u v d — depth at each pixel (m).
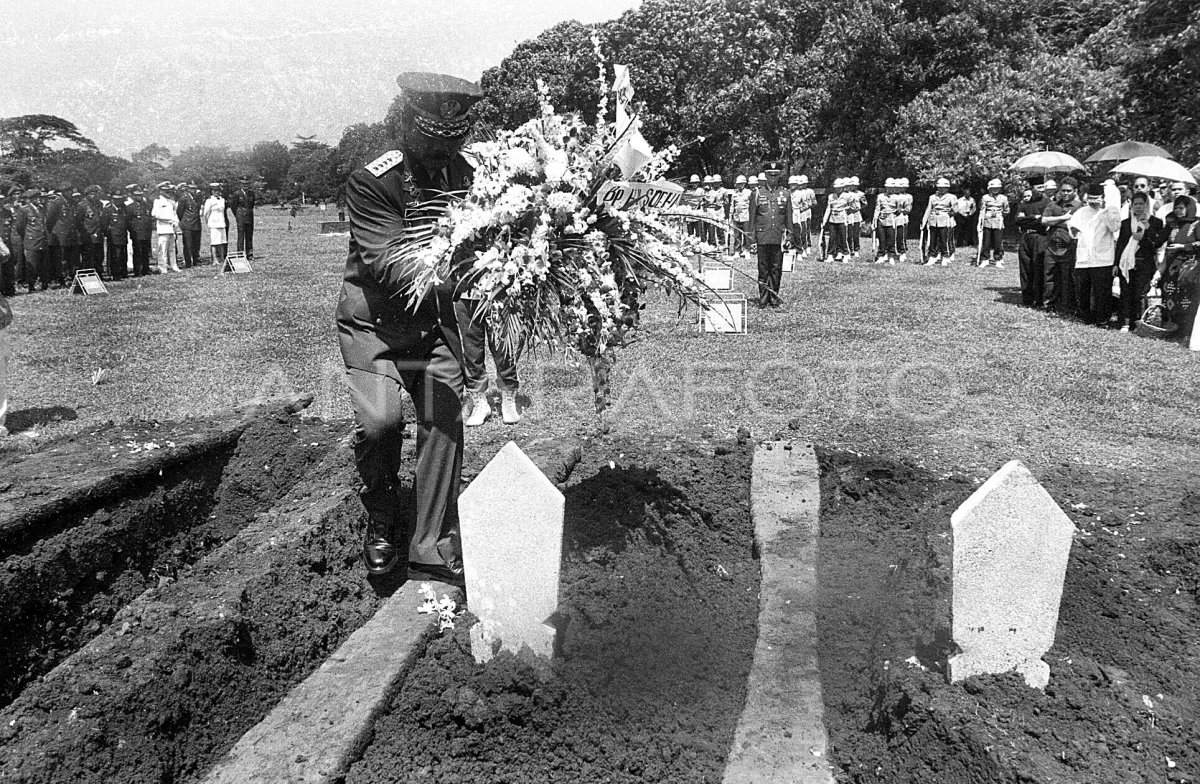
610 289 3.89
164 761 3.17
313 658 3.91
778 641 3.61
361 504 5.01
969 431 7.23
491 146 3.99
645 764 3.06
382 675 3.40
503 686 3.33
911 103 28.41
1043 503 3.09
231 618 3.72
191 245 23.66
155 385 9.43
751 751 2.93
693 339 11.23
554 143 3.94
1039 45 29.39
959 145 26.00
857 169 32.50
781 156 34.69
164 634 3.57
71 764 2.98
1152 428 7.36
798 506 4.99
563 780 3.04
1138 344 11.23
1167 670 3.50
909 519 5.12
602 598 4.09
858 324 12.55
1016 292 16.48
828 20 31.55
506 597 3.51
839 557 4.73
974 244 27.95
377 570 4.36
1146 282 12.15
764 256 14.16
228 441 5.65
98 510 4.51
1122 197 14.87
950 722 2.91
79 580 4.26
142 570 4.66
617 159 3.83
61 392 9.25
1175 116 23.42
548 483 3.38
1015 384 8.92
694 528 4.91
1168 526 4.82
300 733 3.10
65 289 19.06
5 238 18.31
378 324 4.12
